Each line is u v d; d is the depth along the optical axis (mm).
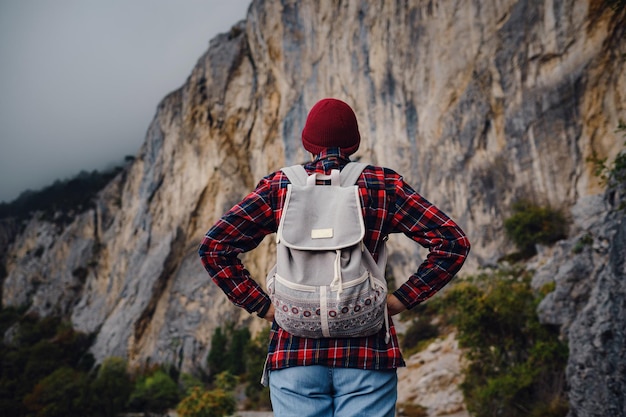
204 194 54688
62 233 85875
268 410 30797
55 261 79188
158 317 54812
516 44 27344
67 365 58125
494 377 15039
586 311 10320
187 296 52344
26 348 60406
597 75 24000
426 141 32281
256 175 50844
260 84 51031
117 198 77625
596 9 23906
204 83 57719
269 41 48031
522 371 14250
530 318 15289
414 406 19266
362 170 1882
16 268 86750
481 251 28125
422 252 31562
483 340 15516
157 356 52250
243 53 55031
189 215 55000
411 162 33188
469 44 29906
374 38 36406
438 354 22281
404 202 1840
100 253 72812
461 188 29797
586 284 14461
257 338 38156
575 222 22234
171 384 41938
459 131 30125
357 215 1749
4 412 40094
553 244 24234
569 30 24953
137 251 60156
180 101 61250
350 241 1700
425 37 32531
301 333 1710
